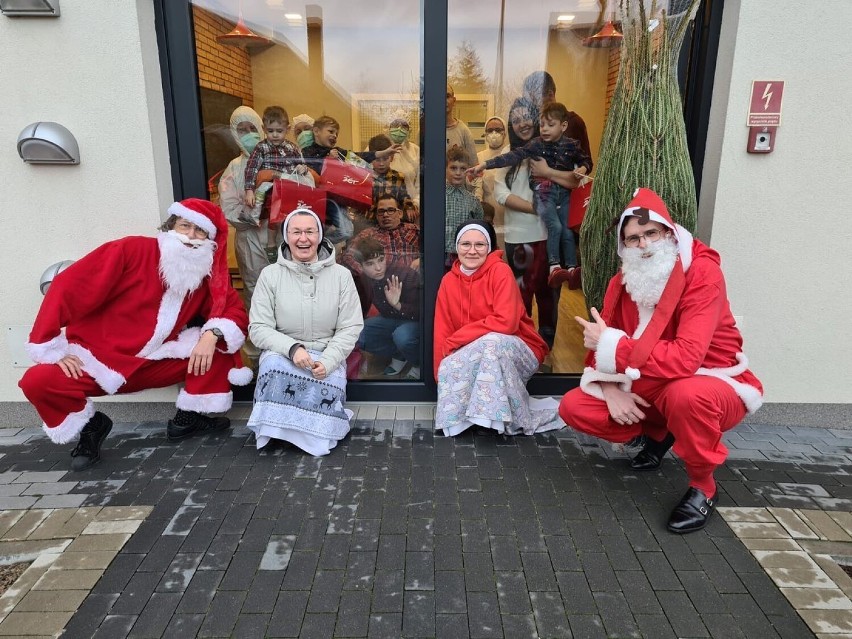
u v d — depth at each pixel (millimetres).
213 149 3156
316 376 2748
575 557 2066
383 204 3311
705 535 2193
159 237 2727
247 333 3072
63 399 2543
